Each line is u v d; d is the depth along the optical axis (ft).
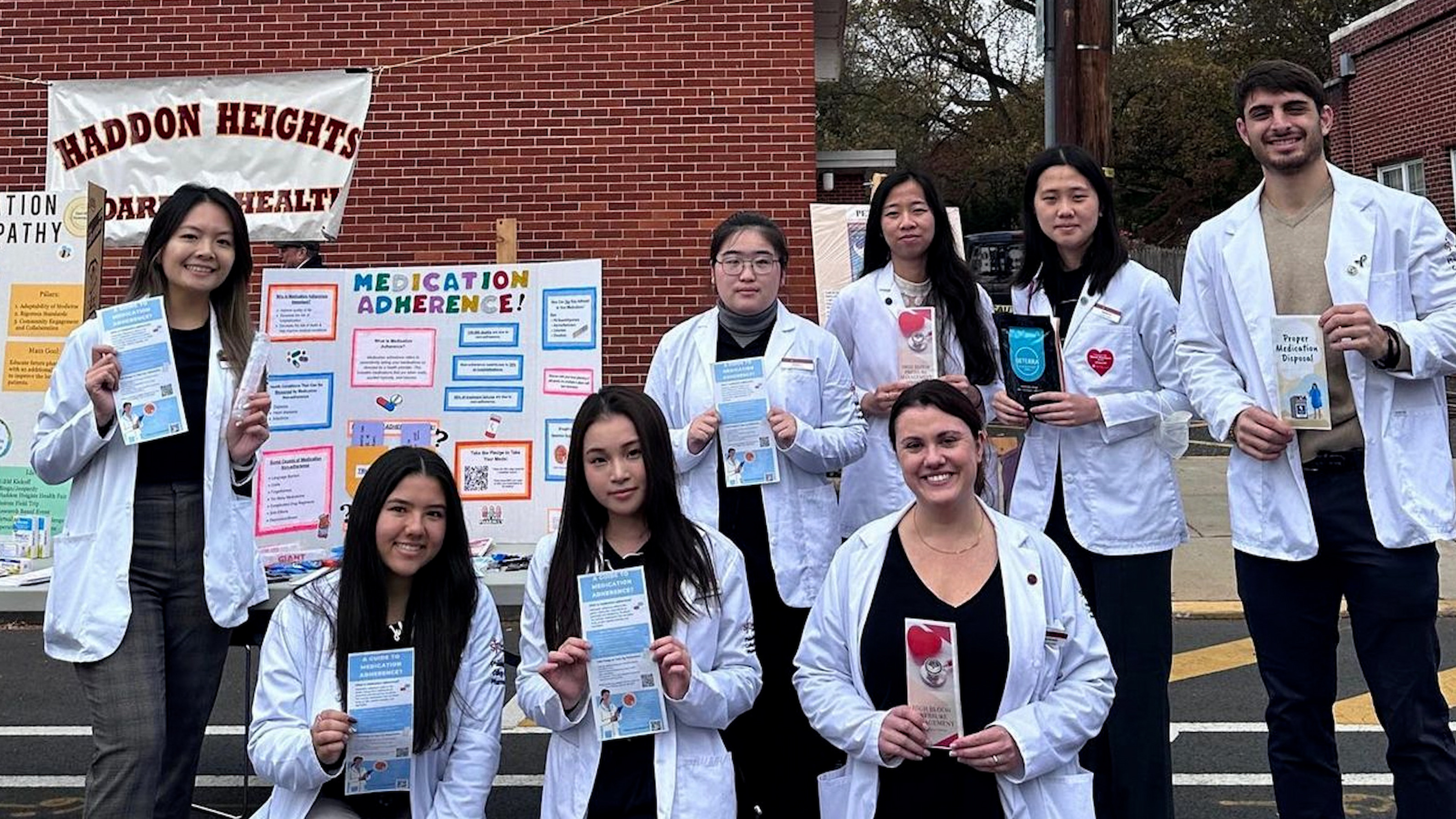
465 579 10.14
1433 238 10.39
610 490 9.74
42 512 14.25
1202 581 25.68
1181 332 11.52
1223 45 83.10
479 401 15.31
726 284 11.77
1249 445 10.49
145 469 10.55
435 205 28.25
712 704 9.40
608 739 9.36
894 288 12.85
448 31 28.09
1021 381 11.82
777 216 27.91
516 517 15.15
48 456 10.30
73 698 19.34
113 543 10.32
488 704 10.12
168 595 10.61
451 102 28.17
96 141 20.02
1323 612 10.83
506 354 15.39
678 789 9.37
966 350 12.60
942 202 12.70
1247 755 15.88
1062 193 11.77
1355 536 10.32
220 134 20.04
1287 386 10.26
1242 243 10.94
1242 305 10.84
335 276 15.31
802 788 11.75
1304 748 10.87
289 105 20.10
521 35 28.04
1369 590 10.28
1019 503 12.12
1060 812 8.71
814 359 12.03
